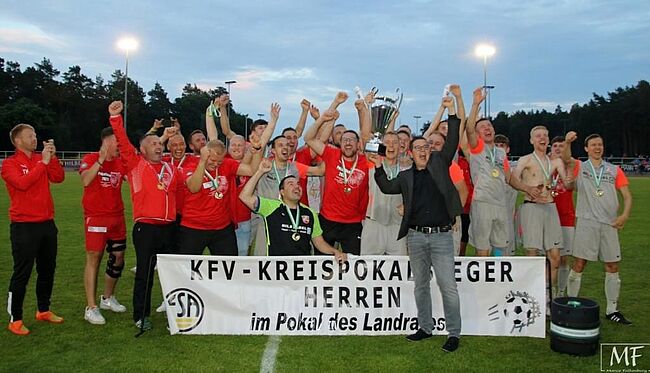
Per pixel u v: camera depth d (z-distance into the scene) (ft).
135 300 18.95
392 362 15.71
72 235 39.93
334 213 21.21
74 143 252.83
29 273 18.40
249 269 18.51
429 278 17.81
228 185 20.03
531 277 18.42
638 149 271.90
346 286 18.65
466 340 17.85
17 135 18.33
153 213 18.88
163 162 19.84
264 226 20.40
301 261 18.57
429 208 17.12
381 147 19.38
